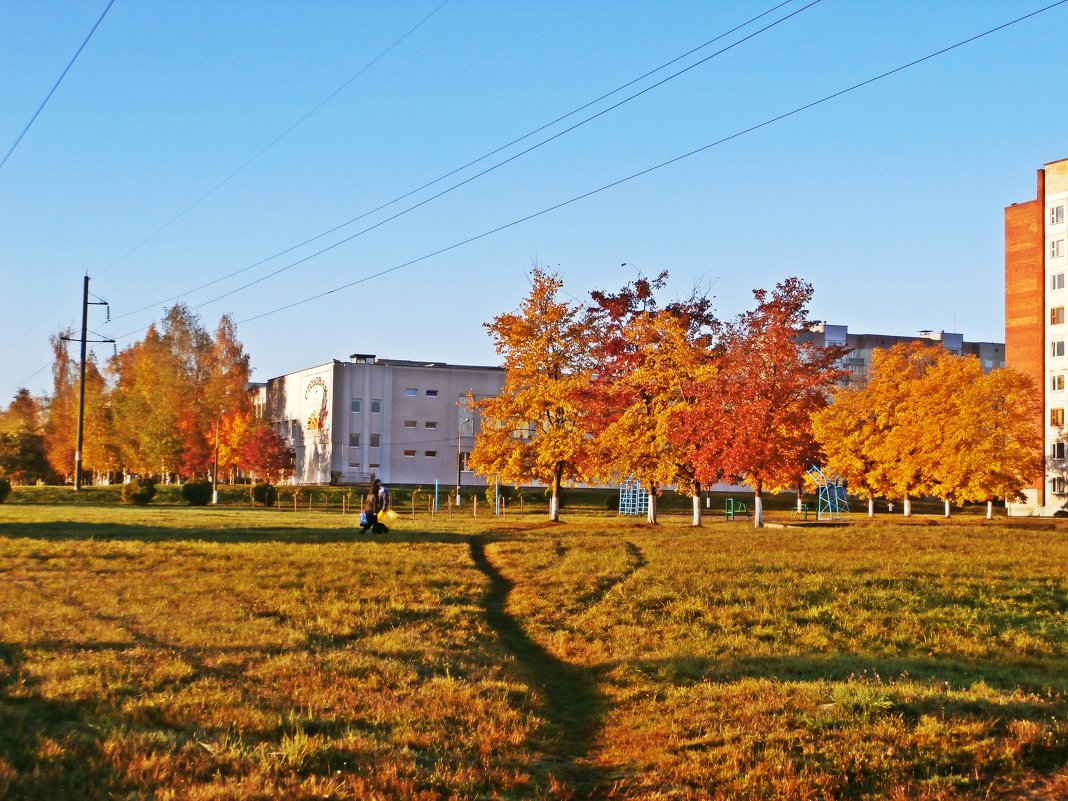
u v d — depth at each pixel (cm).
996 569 2820
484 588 2577
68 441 11069
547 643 1911
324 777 958
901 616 2106
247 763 984
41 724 1070
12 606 1970
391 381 10612
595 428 5116
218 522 4806
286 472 11300
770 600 2281
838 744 1124
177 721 1123
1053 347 10038
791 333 4644
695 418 4638
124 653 1488
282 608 2114
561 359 5431
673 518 6881
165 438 10138
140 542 3441
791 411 4594
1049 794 981
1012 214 10519
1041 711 1239
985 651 1795
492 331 5469
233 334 11056
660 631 1991
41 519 4844
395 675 1469
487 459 5478
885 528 4678
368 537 3853
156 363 10600
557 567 2952
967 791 991
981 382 7144
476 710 1312
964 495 7156
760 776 1035
